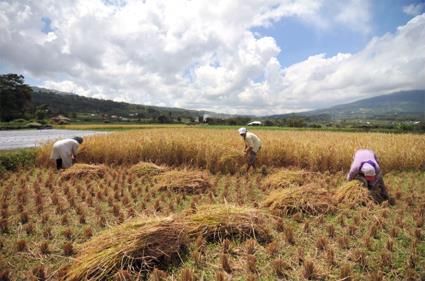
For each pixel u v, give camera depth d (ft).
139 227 12.90
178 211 18.38
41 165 32.73
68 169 27.37
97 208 17.74
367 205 18.53
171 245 12.53
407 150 31.91
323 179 26.35
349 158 30.68
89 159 34.30
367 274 11.23
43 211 17.92
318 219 16.25
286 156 32.81
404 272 11.36
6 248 13.28
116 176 27.25
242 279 11.03
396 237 14.37
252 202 20.15
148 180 26.22
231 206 15.92
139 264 11.73
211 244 13.60
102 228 15.57
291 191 18.60
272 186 23.54
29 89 228.22
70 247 12.98
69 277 10.78
